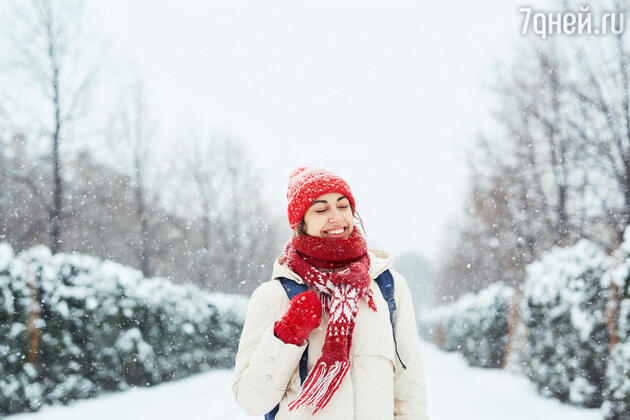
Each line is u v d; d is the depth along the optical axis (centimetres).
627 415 479
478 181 1452
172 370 856
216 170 2397
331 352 161
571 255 659
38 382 621
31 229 1434
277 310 179
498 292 1191
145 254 1838
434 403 665
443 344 1833
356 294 170
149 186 1942
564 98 1123
